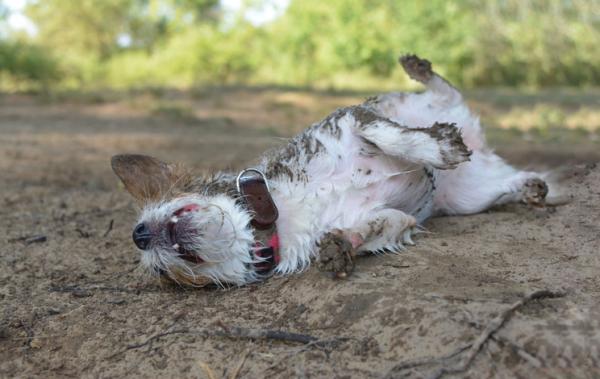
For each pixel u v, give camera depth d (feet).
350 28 87.81
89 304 13.37
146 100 61.82
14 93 66.54
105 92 68.85
